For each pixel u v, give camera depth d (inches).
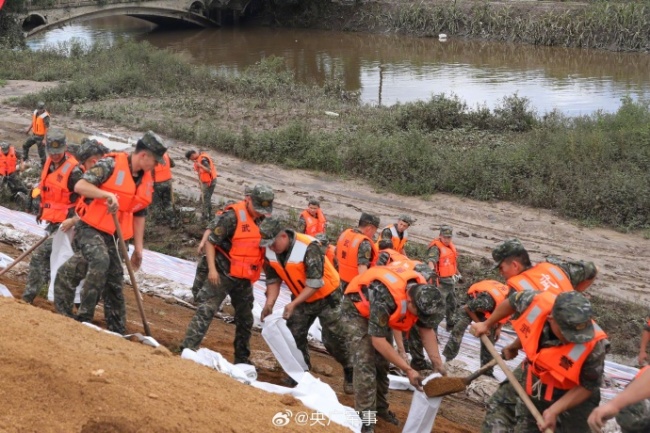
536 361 198.8
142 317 267.7
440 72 1521.9
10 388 171.2
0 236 456.4
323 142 808.9
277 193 722.2
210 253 268.1
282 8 2357.3
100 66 1387.8
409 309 224.8
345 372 285.7
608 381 357.7
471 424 293.4
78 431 162.1
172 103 1096.2
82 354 192.4
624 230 615.8
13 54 1512.1
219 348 307.7
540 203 669.3
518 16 1953.7
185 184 752.3
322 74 1523.1
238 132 935.0
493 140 863.1
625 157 729.0
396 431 257.1
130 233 270.1
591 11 1835.6
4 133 938.7
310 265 259.3
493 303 304.5
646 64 1581.0
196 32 2272.4
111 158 260.2
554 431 201.8
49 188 315.6
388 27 2145.7
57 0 1931.6
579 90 1296.8
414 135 804.0
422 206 683.4
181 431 165.9
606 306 497.7
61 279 273.1
